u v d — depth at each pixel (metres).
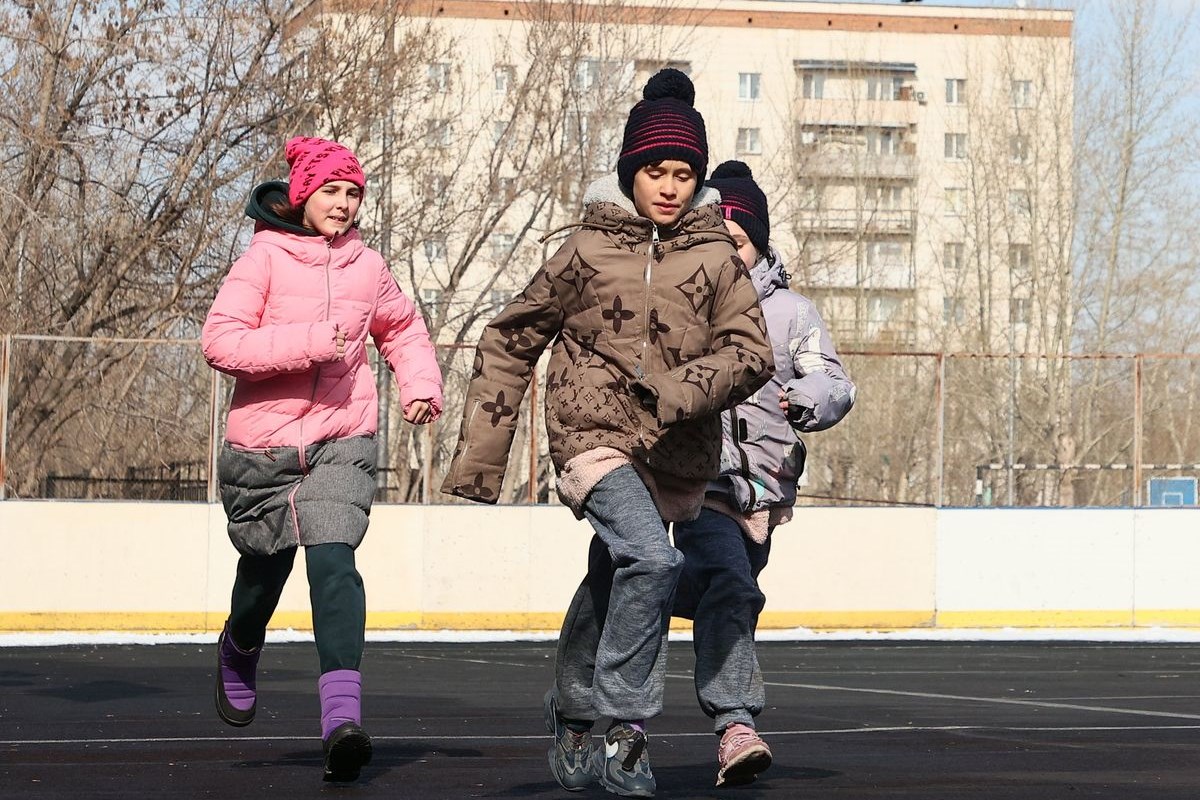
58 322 30.66
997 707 12.28
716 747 9.08
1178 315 57.25
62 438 24.77
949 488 33.56
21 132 30.03
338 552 7.17
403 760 8.21
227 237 31.30
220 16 31.05
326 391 7.33
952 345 62.25
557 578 23.61
